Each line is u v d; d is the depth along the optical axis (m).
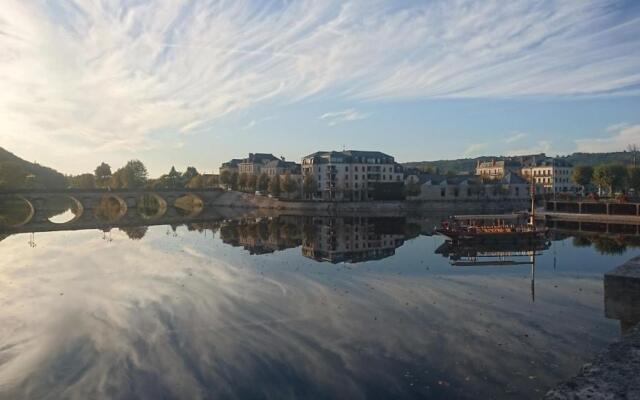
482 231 74.62
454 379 21.92
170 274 47.03
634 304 10.54
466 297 36.59
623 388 6.60
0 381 22.73
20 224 106.69
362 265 51.94
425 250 64.50
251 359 24.70
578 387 6.77
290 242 74.44
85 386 22.03
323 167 195.50
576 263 52.28
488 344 26.17
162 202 186.38
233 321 30.98
